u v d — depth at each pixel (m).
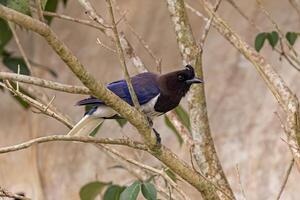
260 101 14.30
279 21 14.76
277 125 13.91
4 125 15.79
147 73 9.13
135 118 7.39
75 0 16.45
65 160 14.96
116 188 9.77
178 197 9.26
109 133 14.70
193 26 15.31
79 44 16.23
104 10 15.91
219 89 14.73
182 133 9.21
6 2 7.42
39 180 14.88
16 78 6.70
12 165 15.17
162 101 8.90
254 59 9.22
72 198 14.61
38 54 16.17
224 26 9.52
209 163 8.96
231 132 14.19
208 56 15.16
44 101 10.66
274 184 13.38
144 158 13.62
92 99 8.52
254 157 13.78
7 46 15.43
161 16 15.91
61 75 15.89
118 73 15.46
